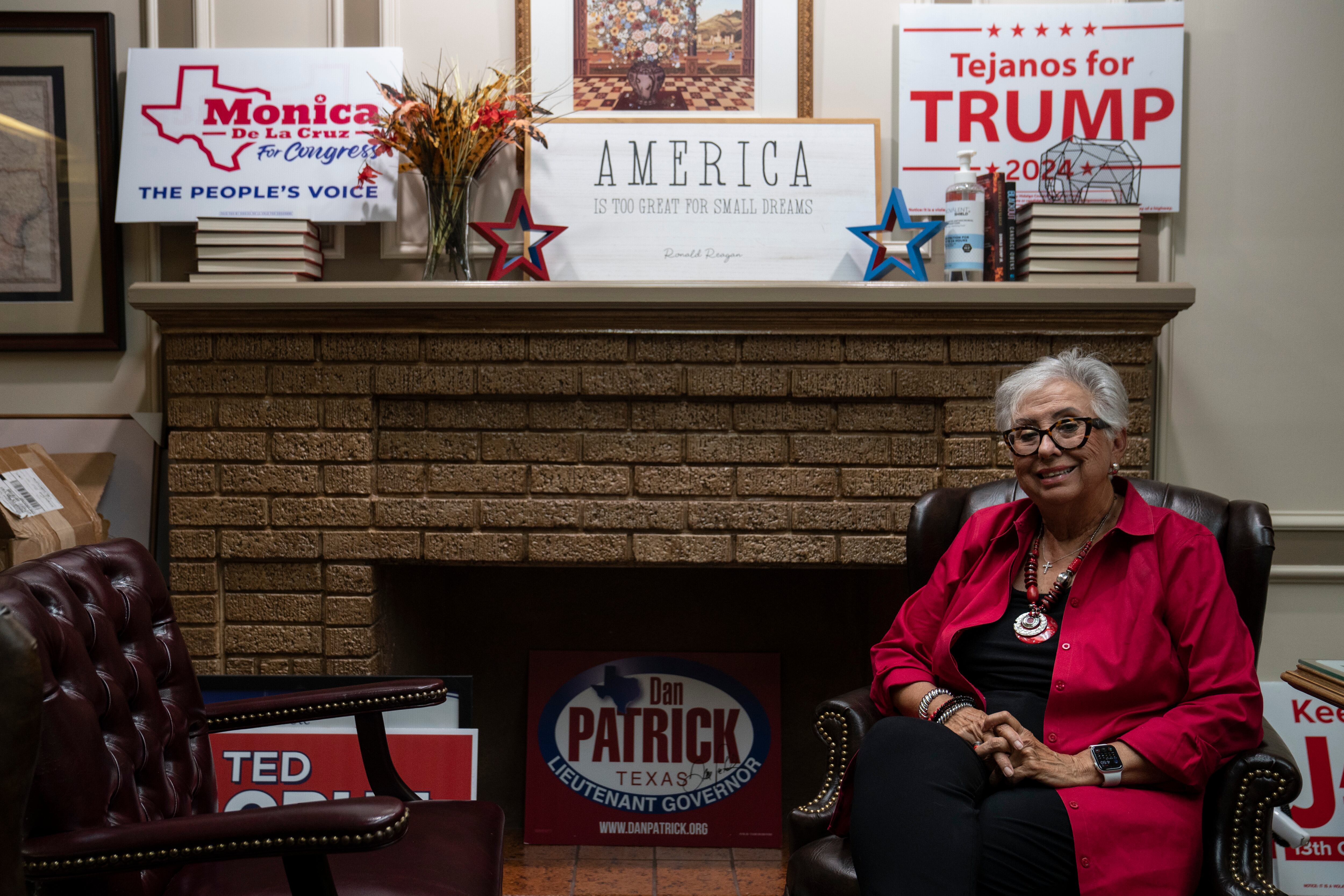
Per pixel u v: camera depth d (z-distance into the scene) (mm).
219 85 2309
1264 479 2350
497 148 2268
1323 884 2021
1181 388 2354
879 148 2322
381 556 2156
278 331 2127
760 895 2129
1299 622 2369
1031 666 1503
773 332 2107
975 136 2309
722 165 2328
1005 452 2100
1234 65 2311
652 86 2336
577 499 2154
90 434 2365
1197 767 1312
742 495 2143
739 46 2332
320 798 2023
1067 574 1522
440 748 2033
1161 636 1421
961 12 2299
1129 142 2285
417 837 1392
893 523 2141
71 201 2344
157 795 1318
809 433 2141
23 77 2328
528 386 2123
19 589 1184
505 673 2555
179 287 2061
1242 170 2320
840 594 2529
